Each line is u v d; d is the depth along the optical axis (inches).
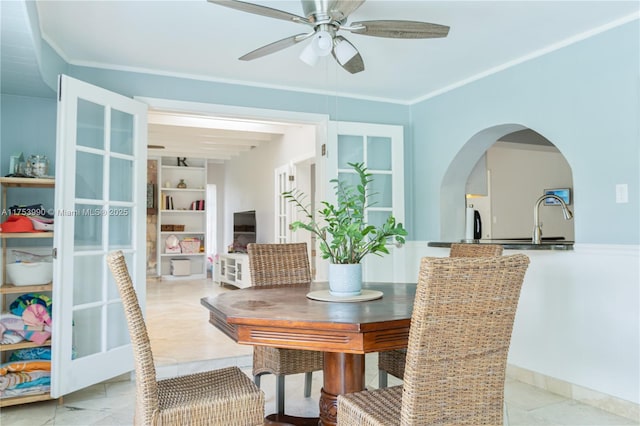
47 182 117.8
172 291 299.3
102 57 131.3
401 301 83.0
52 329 109.8
